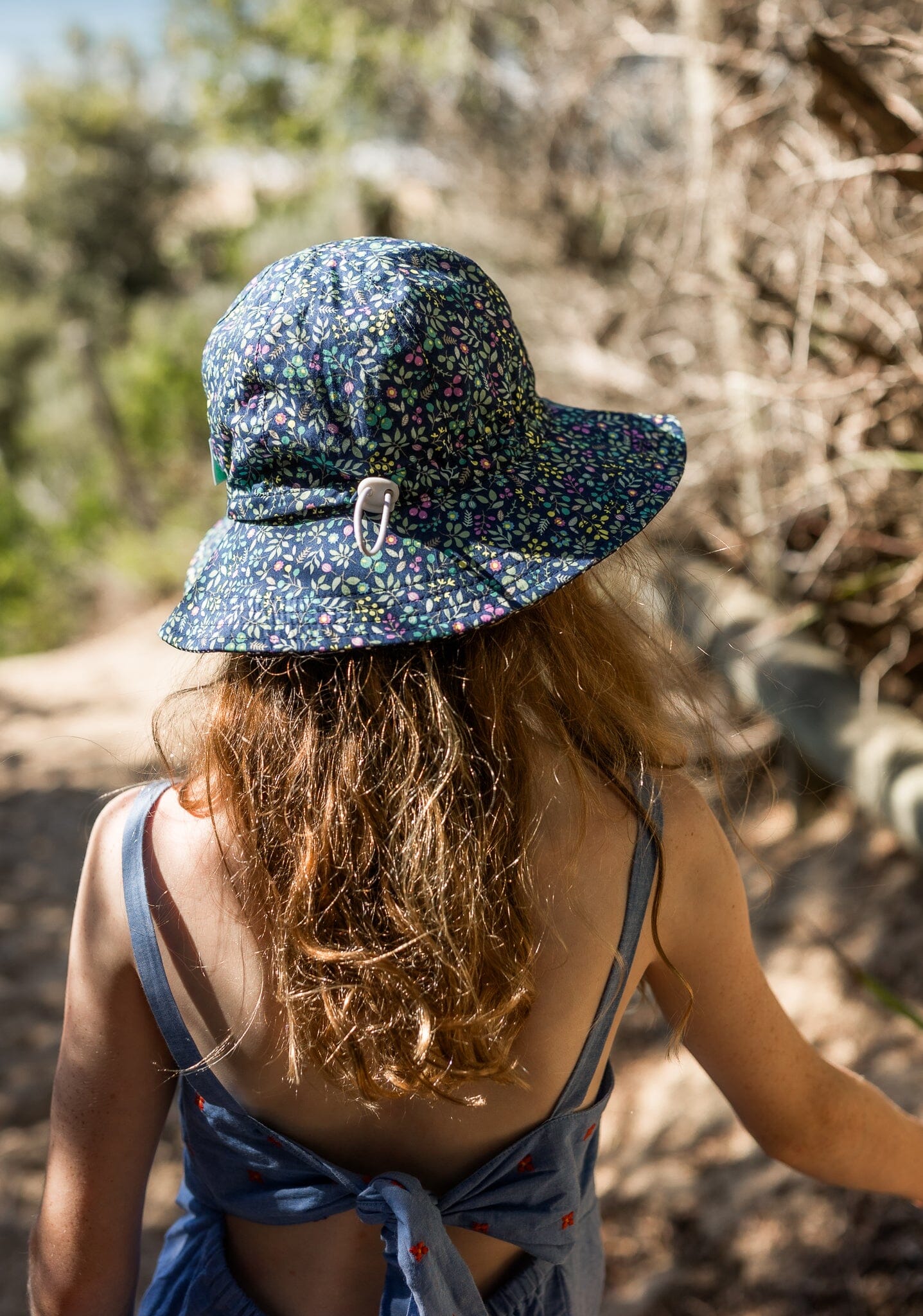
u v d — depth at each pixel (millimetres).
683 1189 1989
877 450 2295
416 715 762
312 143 8594
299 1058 777
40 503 11414
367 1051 762
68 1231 875
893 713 2330
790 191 2422
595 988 823
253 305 779
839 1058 2125
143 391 10852
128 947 827
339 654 783
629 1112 2234
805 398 2303
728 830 1844
